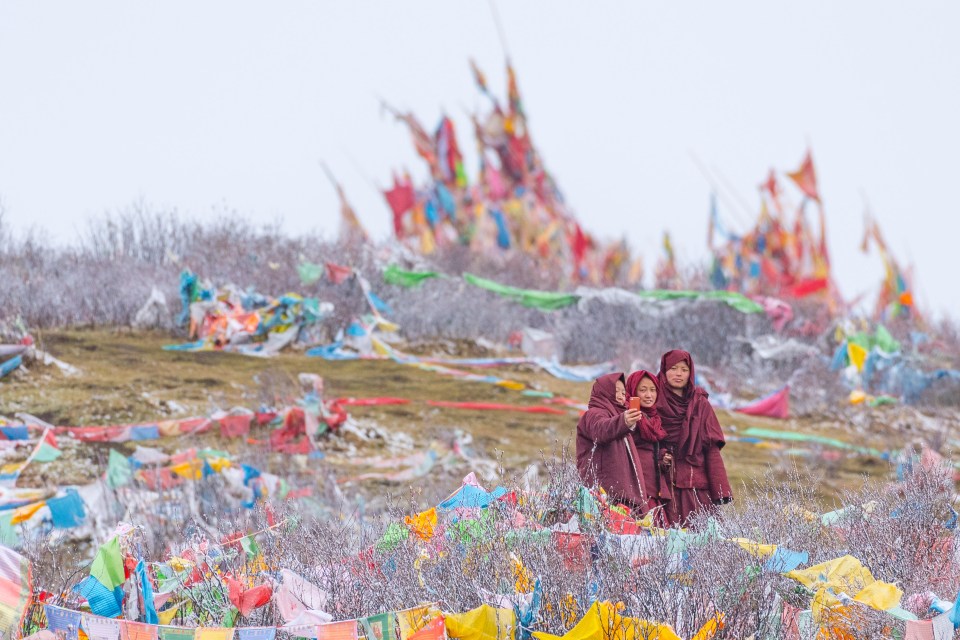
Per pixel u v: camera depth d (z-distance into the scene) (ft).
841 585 27.61
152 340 95.50
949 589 32.48
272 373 79.97
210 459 55.57
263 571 31.81
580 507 32.45
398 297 114.52
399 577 30.14
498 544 30.55
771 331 118.21
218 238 116.16
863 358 113.80
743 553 29.58
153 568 32.19
